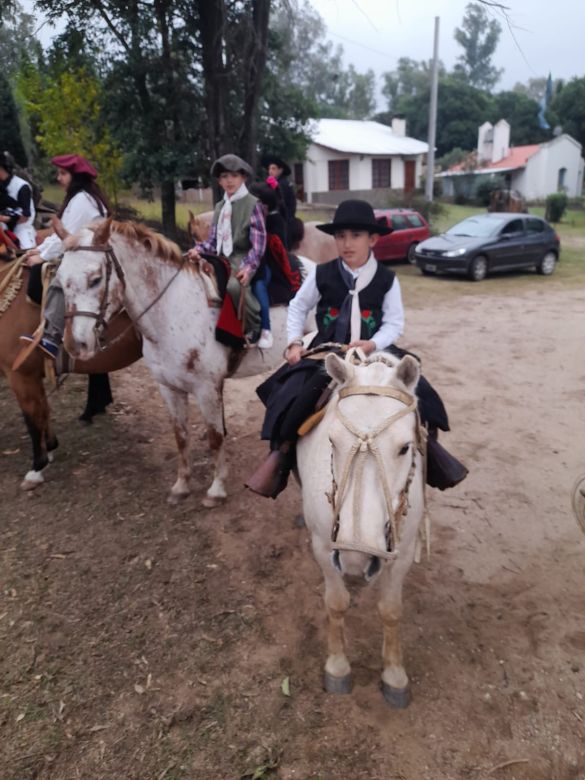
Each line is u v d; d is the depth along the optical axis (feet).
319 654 10.57
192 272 13.61
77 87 47.85
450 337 31.27
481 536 13.93
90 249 12.03
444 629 11.05
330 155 102.12
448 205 126.00
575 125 161.99
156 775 8.46
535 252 51.55
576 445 18.58
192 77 46.75
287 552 13.37
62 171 14.37
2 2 42.91
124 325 15.29
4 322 15.05
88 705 9.59
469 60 275.59
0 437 18.88
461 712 9.38
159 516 14.67
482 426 20.07
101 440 18.57
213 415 14.49
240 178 13.94
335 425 7.35
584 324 33.47
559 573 12.62
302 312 10.32
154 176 47.55
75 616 11.49
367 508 6.83
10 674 10.17
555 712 9.37
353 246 9.26
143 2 43.86
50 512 14.83
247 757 8.71
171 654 10.59
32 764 8.63
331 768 8.54
